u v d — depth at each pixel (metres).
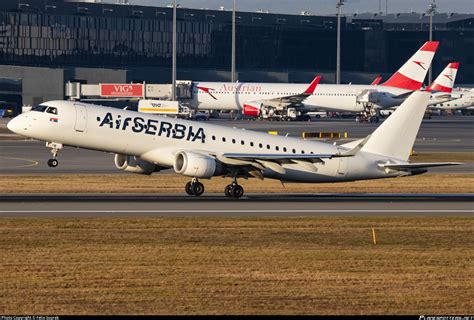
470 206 184.00
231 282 110.19
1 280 109.62
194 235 142.12
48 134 185.50
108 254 125.50
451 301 102.81
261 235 143.38
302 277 113.50
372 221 160.12
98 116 186.62
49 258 122.31
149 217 160.50
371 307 99.56
